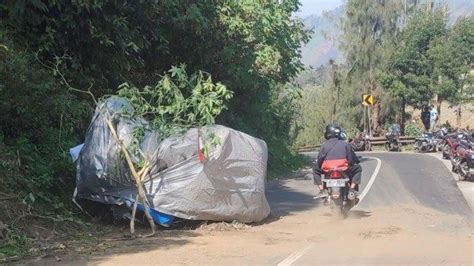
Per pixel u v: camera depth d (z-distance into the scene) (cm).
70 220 890
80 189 944
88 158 940
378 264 704
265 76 1948
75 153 1000
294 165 2431
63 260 720
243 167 985
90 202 962
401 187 1688
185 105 984
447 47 4234
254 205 998
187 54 1548
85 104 1099
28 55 1041
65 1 1105
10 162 900
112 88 1288
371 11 4816
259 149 1026
